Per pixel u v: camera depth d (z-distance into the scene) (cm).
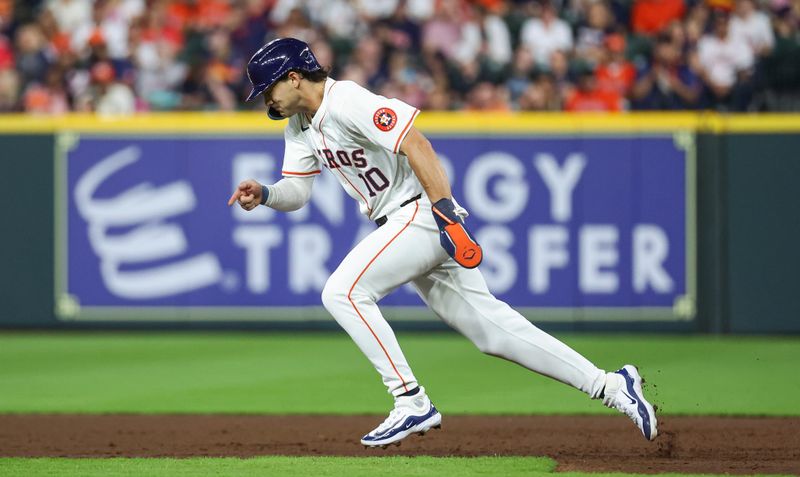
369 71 4331
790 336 3800
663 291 3838
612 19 4581
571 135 3828
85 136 3922
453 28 4503
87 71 4466
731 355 3397
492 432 2200
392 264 1767
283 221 3897
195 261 3925
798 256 3784
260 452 1973
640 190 3825
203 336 3906
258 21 4581
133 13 4759
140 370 3148
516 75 4294
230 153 3891
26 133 3934
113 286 3947
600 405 2552
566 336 3844
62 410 2509
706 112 3828
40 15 4644
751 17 4394
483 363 3266
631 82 4297
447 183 1708
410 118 1698
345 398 2673
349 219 3875
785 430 2208
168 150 3906
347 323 1775
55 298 3956
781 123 3778
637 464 1786
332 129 1755
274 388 2828
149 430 2242
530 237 3847
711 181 3816
